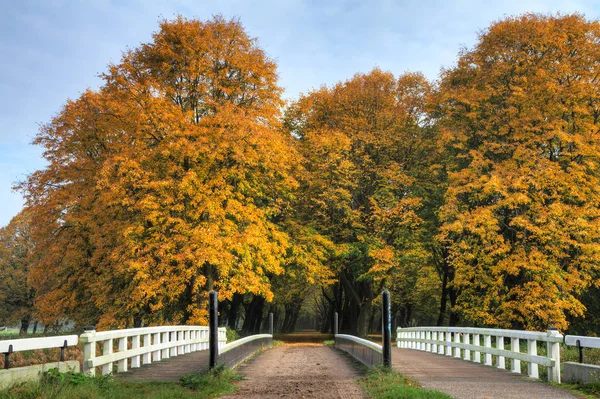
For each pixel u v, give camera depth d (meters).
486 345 15.95
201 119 26.92
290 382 12.42
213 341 13.10
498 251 26.64
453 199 30.41
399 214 35.41
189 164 27.11
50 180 30.59
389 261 33.56
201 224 25.78
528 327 26.42
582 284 26.03
